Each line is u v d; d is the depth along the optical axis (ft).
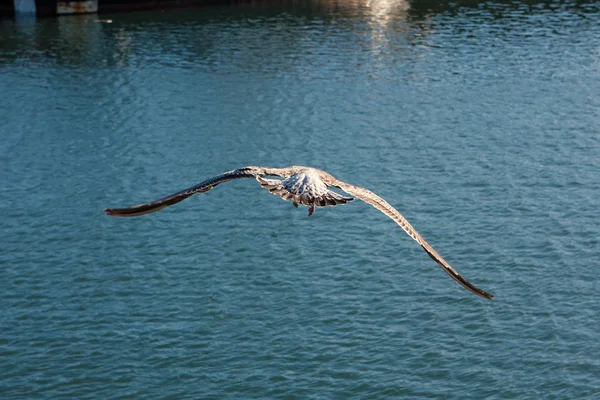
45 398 108.88
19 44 285.43
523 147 194.29
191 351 117.91
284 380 110.52
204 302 130.62
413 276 136.67
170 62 266.77
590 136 201.05
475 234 151.64
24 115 221.66
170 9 334.03
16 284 137.59
